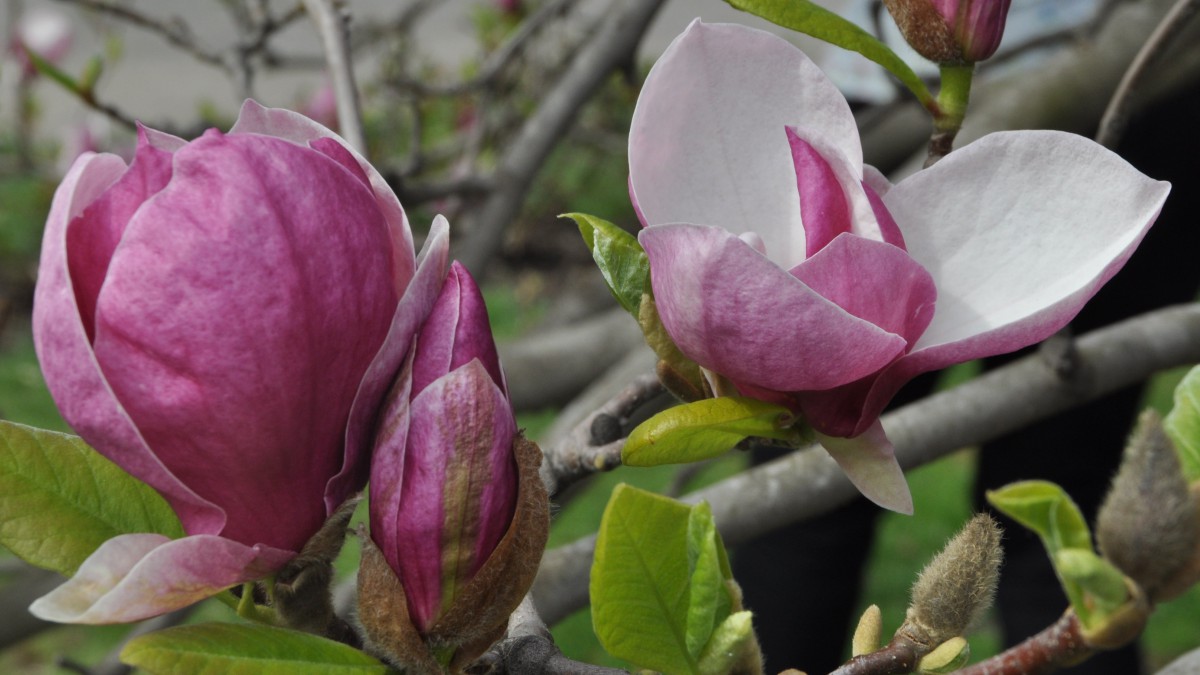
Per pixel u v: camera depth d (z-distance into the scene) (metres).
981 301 0.71
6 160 3.08
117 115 1.33
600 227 0.74
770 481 1.09
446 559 0.68
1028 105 1.56
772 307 0.68
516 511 0.68
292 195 0.66
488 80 1.85
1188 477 0.67
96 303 0.65
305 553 0.68
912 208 0.72
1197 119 1.46
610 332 1.68
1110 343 1.15
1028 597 1.48
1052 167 0.71
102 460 0.70
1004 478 1.53
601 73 1.59
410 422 0.67
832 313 0.68
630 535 0.67
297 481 0.67
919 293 0.70
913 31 0.74
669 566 0.68
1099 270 0.69
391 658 0.68
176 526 0.71
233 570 0.67
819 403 0.71
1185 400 0.68
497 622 0.69
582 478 0.82
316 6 1.14
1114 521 0.64
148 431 0.66
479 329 0.68
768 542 1.57
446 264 0.68
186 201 0.65
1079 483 1.48
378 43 2.47
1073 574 0.64
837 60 1.81
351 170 0.68
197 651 0.66
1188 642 2.36
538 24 1.88
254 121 0.69
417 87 1.80
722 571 0.69
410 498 0.67
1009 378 1.14
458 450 0.67
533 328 2.84
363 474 0.69
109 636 2.49
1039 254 0.71
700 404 0.71
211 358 0.65
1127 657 1.48
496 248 1.57
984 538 0.70
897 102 1.65
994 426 1.12
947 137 0.75
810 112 0.73
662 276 0.69
